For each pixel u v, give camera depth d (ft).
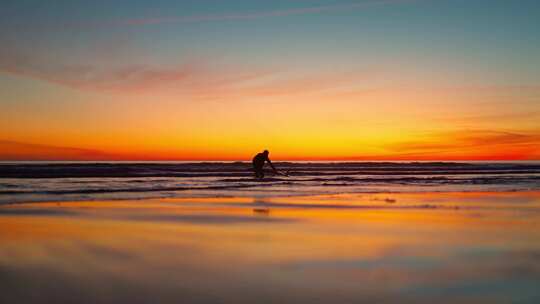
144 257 20.30
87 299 14.74
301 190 57.36
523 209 39.50
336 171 121.60
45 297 14.87
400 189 60.80
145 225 29.07
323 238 25.27
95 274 17.51
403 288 16.28
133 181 66.95
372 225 29.96
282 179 78.48
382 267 19.10
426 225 30.07
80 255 20.53
